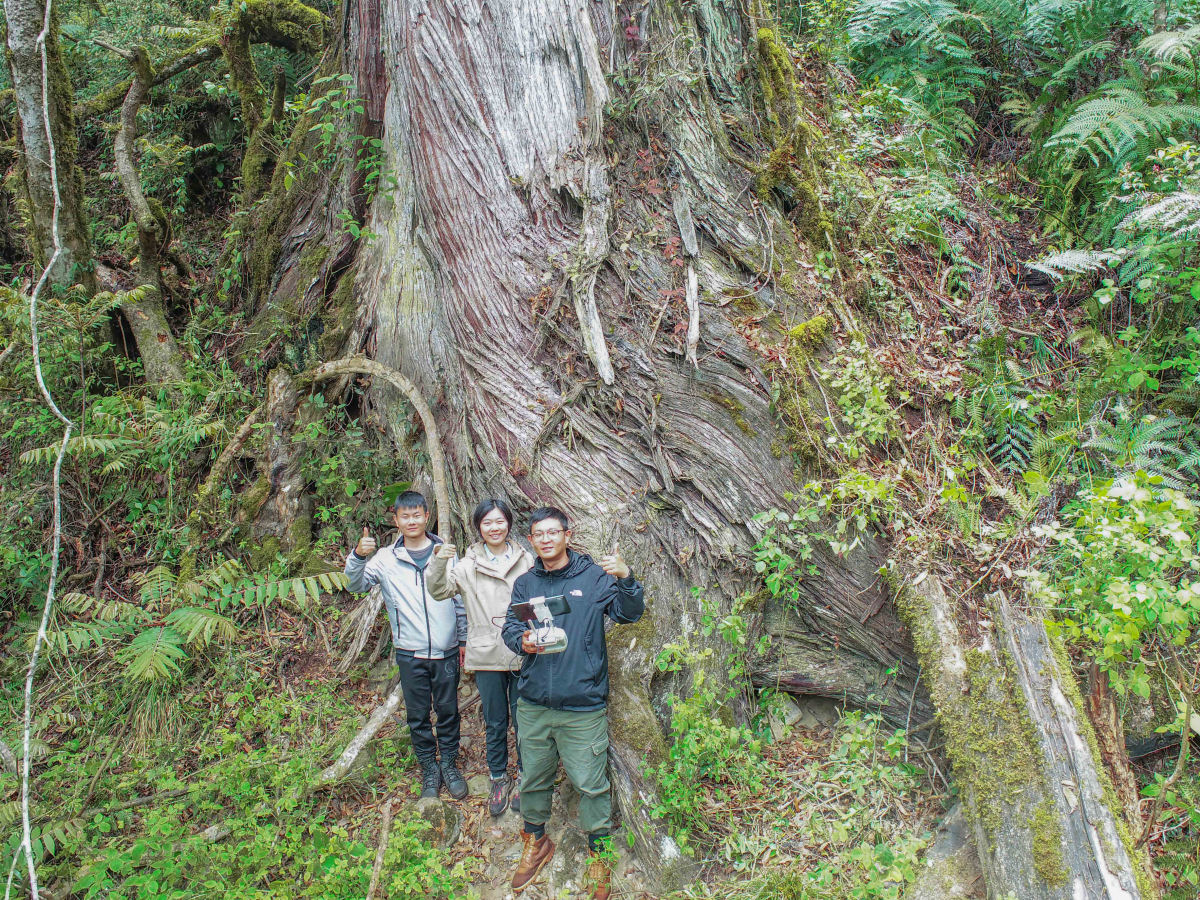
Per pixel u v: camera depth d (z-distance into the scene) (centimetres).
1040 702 356
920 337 516
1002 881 329
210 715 487
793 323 483
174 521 586
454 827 418
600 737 379
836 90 676
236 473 581
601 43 508
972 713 365
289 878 386
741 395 455
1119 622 331
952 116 665
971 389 485
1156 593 314
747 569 443
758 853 384
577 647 371
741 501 448
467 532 500
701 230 498
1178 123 557
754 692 449
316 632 522
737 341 464
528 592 382
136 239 747
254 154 766
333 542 546
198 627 439
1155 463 441
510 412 482
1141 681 336
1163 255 493
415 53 511
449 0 500
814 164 554
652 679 426
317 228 627
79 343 623
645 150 507
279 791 429
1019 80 691
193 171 889
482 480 491
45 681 525
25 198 719
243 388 623
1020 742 351
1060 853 323
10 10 623
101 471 583
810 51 678
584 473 461
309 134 646
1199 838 342
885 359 486
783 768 423
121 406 618
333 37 658
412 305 528
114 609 461
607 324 473
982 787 348
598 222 482
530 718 379
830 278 509
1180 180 486
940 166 612
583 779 376
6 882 385
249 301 671
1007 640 374
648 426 456
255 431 585
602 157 496
